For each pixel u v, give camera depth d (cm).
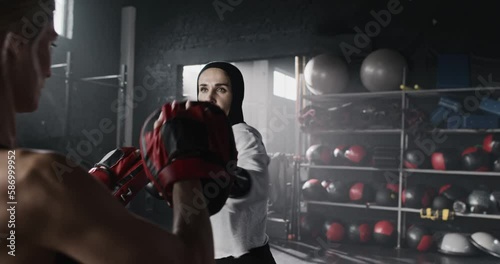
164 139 50
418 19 541
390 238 484
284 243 505
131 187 86
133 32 707
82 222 38
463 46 521
